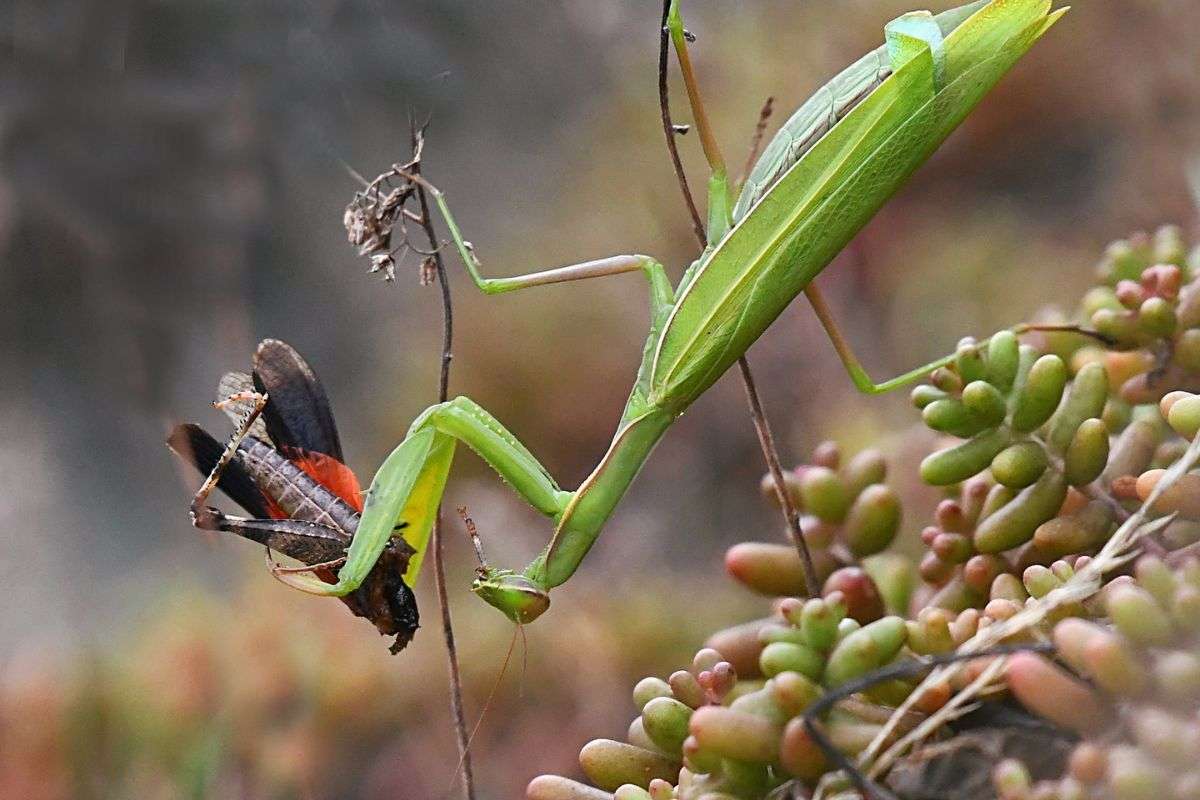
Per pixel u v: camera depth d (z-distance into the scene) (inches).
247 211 31.9
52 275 31.0
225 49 31.9
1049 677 16.9
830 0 41.4
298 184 34.2
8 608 30.0
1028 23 18.3
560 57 43.1
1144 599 16.9
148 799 21.6
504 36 42.0
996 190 35.7
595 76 43.4
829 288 34.1
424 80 35.4
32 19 30.0
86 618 29.2
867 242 34.9
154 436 30.8
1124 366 18.8
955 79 18.3
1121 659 16.8
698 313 18.5
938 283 33.1
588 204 40.9
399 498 18.2
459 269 40.3
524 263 39.5
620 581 28.1
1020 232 33.9
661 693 17.9
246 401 18.3
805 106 18.5
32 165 30.3
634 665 24.7
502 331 37.2
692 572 29.4
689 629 25.4
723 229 18.5
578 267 18.7
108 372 31.1
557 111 43.6
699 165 39.2
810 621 17.3
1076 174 34.7
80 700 22.1
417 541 18.7
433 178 42.7
